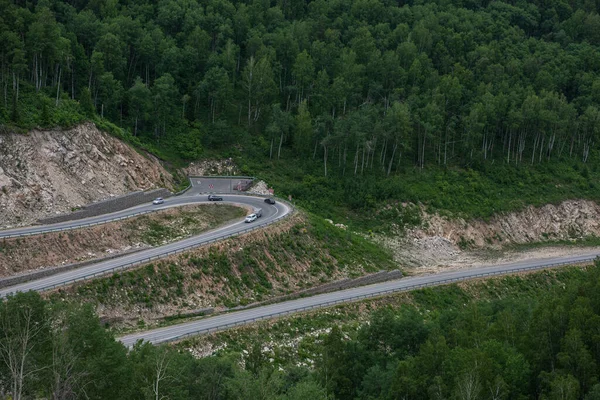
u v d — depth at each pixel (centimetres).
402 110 15062
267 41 17038
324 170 14888
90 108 12638
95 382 5247
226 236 10612
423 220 14288
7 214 10244
